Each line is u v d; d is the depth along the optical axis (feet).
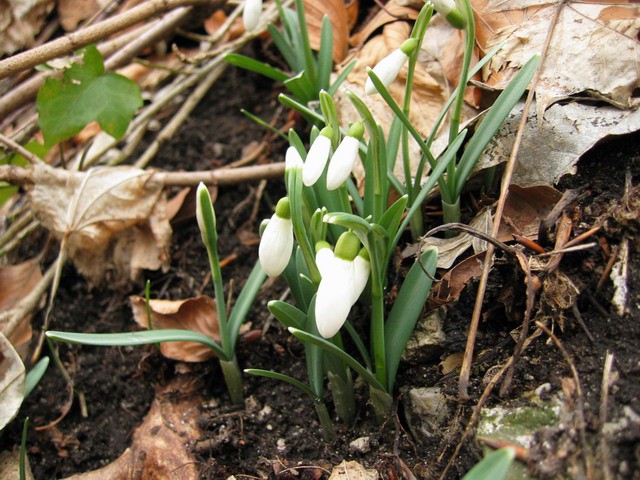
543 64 0.87
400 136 0.89
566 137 0.83
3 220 1.19
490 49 0.93
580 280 0.74
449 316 0.81
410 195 0.85
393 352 0.76
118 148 1.26
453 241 0.86
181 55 1.19
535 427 0.66
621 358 0.67
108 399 0.98
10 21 1.27
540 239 0.77
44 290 1.05
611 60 0.83
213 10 1.25
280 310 0.72
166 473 0.85
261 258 0.69
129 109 1.07
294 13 1.16
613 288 0.72
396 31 1.08
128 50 1.18
